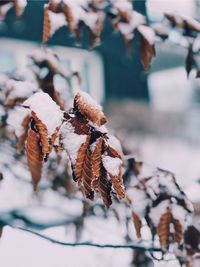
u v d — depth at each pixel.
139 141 11.73
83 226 3.51
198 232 2.41
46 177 3.34
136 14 2.55
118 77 13.23
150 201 2.34
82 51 12.11
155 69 20.56
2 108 2.70
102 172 1.37
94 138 1.36
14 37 11.44
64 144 1.36
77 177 1.33
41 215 4.63
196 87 20.92
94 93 12.59
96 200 3.01
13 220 4.62
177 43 2.59
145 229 3.62
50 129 1.37
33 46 11.73
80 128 1.38
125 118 12.72
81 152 1.35
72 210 4.57
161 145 12.95
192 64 2.59
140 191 2.37
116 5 2.52
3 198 4.84
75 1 2.34
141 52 2.47
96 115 1.35
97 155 1.34
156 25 2.58
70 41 11.73
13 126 2.23
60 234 4.39
